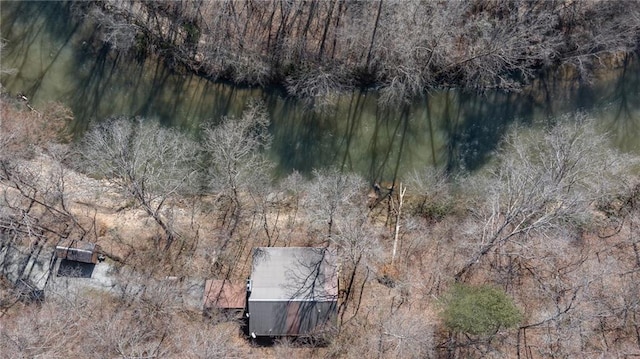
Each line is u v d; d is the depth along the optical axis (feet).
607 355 133.28
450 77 160.25
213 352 125.29
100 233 146.10
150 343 131.75
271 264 136.26
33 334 126.31
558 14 156.35
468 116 160.76
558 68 160.86
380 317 138.10
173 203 151.74
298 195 154.61
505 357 135.03
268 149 158.81
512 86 160.25
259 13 157.69
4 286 138.72
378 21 154.20
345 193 149.59
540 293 140.26
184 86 160.76
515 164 153.17
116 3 157.07
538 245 142.10
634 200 149.69
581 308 137.39
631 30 154.61
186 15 158.51
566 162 131.54
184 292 140.77
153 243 146.10
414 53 155.63
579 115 157.99
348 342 135.44
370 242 145.18
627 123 159.02
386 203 155.63
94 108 158.81
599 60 160.35
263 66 158.20
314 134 160.04
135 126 156.76
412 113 160.86
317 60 158.40
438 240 149.18
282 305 131.95
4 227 135.74
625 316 138.10
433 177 156.66
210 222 150.00
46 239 143.43
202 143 156.87
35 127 152.97
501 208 144.77
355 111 160.76
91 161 144.05
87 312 135.74
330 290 133.49
